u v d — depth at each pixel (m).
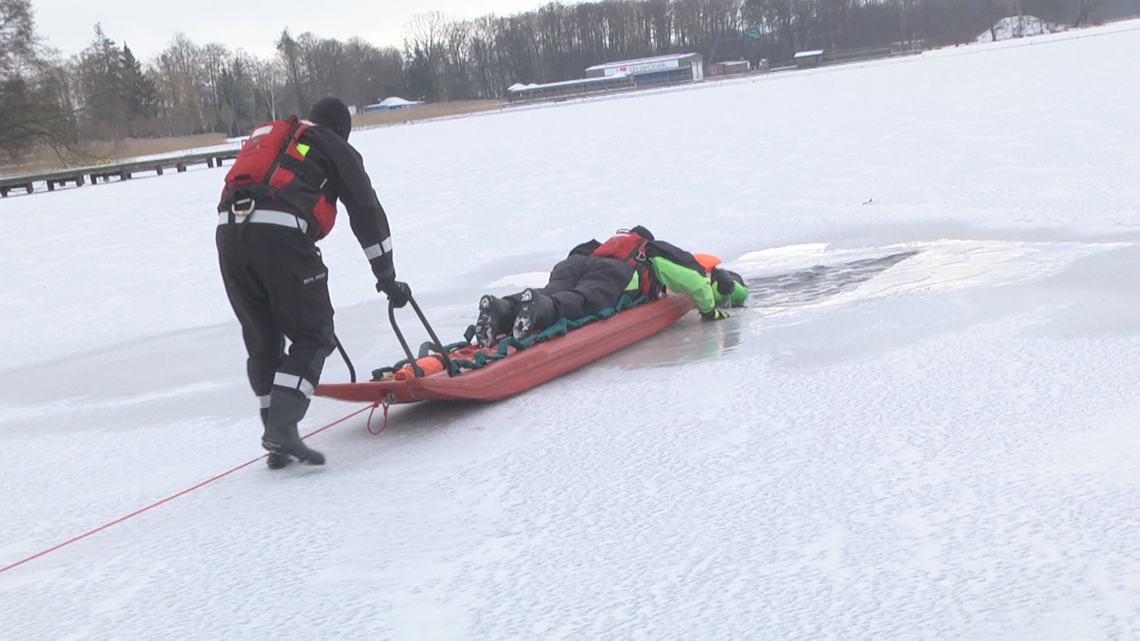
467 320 8.27
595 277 6.58
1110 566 3.04
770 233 10.66
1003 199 10.77
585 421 5.10
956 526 3.42
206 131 111.81
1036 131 16.97
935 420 4.50
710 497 3.93
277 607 3.42
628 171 19.03
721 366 5.85
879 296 7.20
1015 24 122.38
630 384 5.70
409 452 4.98
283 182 4.77
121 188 37.16
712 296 7.00
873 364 5.50
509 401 5.66
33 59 55.25
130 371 7.90
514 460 4.64
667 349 6.44
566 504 4.04
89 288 12.75
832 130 22.81
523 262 10.80
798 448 4.36
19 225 23.84
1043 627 2.77
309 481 4.73
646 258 6.88
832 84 51.19
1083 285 6.69
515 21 133.25
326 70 122.94
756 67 119.00
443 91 132.62
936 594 3.01
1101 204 9.71
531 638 3.03
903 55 105.31
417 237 13.52
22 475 5.46
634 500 3.99
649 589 3.25
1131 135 14.84
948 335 5.89
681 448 4.53
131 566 3.97
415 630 3.15
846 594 3.07
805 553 3.37
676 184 15.93
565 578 3.39
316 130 4.93
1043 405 4.52
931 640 2.77
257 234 4.75
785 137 22.45
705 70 122.56
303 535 4.04
